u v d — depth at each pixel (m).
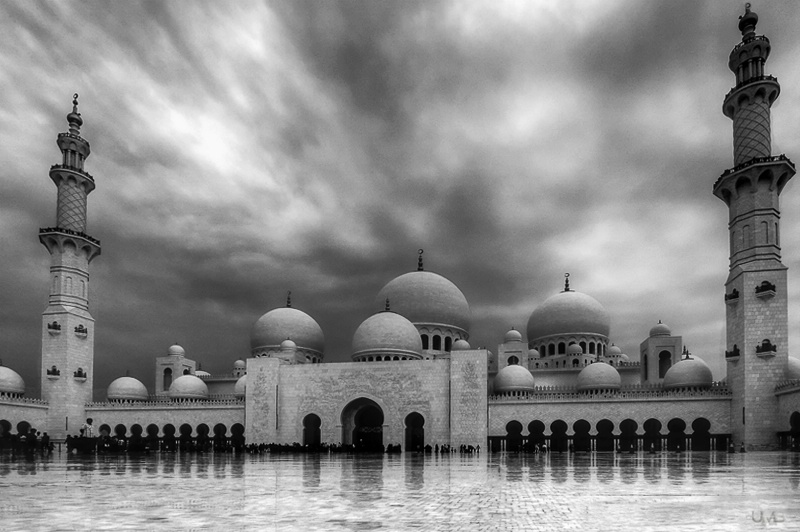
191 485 31.17
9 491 28.38
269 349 112.31
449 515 20.25
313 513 20.94
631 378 106.38
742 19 83.75
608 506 22.16
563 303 112.12
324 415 92.88
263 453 74.56
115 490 28.69
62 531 17.69
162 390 117.44
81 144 102.56
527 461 54.09
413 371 90.88
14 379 95.12
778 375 75.00
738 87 81.94
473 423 86.69
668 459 55.25
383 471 41.47
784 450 72.50
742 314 78.12
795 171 78.12
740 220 81.31
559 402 86.50
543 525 18.12
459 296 114.62
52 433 95.12
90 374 102.81
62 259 99.56
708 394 81.25
